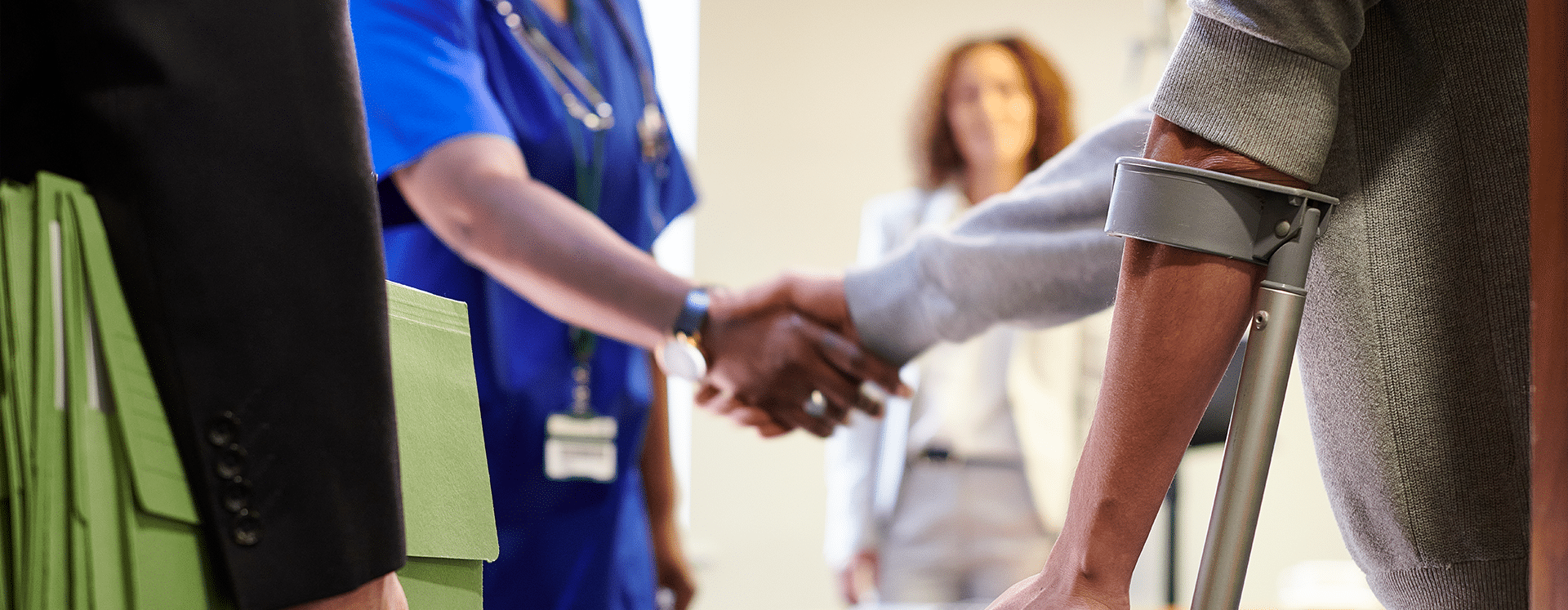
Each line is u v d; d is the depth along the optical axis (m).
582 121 1.57
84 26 0.49
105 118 0.49
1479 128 0.68
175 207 0.49
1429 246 0.68
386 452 0.55
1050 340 2.58
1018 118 2.71
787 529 3.70
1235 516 0.63
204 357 0.50
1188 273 0.64
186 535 0.52
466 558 0.68
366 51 1.42
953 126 2.76
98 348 0.50
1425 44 0.68
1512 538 0.70
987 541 2.55
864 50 3.84
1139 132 1.16
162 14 0.50
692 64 3.79
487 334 1.49
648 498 1.83
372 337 0.55
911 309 1.39
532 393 1.51
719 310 1.49
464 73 1.45
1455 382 0.69
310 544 0.52
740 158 3.80
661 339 1.49
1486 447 0.69
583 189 1.57
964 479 2.57
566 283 1.43
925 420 2.60
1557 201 0.57
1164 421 0.65
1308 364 0.73
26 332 0.49
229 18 0.51
